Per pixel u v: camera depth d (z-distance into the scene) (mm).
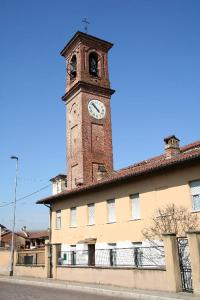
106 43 44156
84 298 15109
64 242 30391
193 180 20094
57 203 32594
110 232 25406
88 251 25250
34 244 70812
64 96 43562
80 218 28844
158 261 18250
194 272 14320
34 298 15109
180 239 16141
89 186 27234
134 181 23984
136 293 15461
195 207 19875
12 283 23797
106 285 19234
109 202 26297
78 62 42000
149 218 22344
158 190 22125
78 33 42062
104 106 41875
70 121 41969
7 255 32062
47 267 25875
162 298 13977
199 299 13102
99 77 42500
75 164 39406
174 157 22234
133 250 19625
